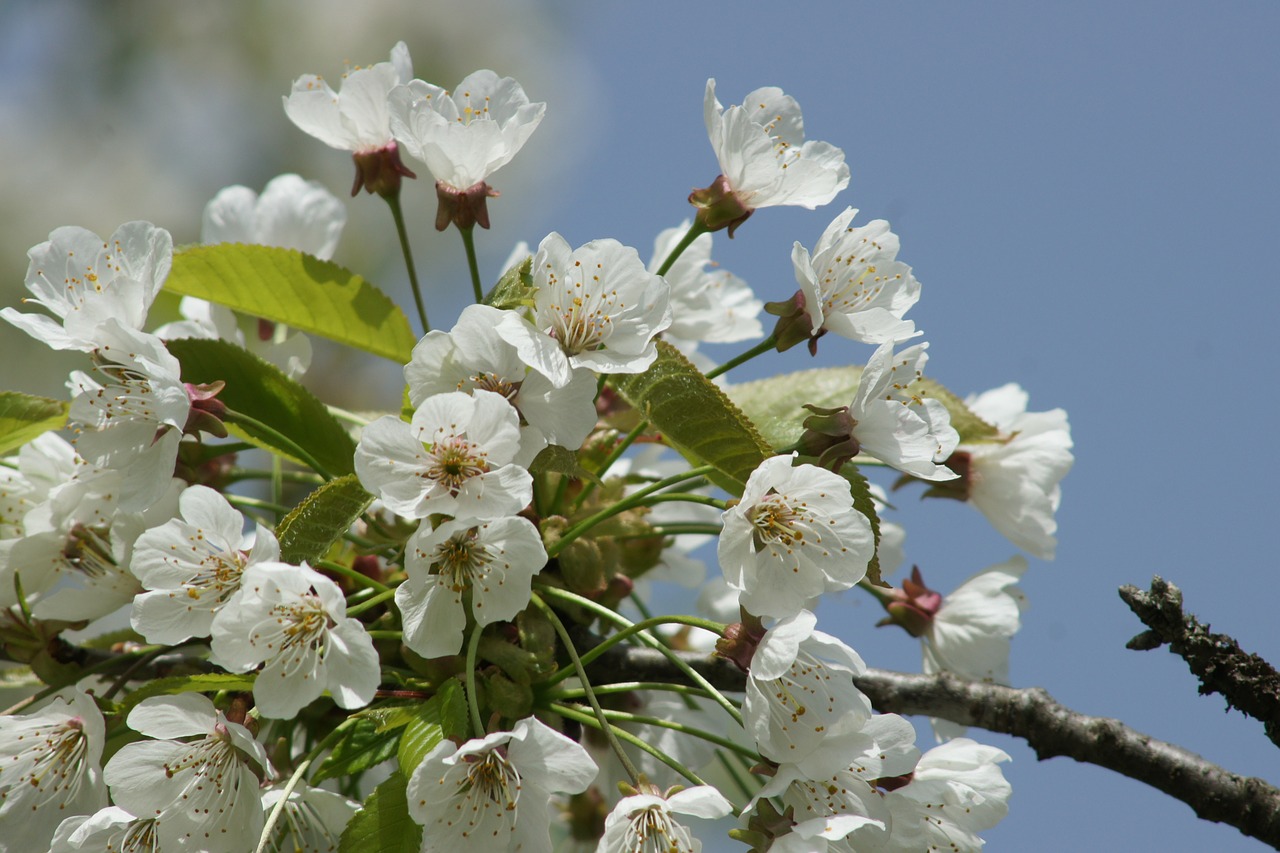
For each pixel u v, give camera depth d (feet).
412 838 3.33
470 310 3.37
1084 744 3.47
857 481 3.43
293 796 3.37
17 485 3.52
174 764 3.35
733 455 3.41
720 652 3.37
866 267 3.46
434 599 3.35
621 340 3.39
